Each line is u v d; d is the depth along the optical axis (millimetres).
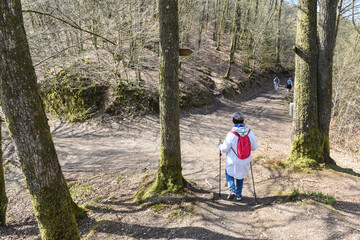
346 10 11227
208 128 11047
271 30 24844
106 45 13188
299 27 5109
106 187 5418
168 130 4273
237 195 4141
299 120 5246
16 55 2250
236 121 3973
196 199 4227
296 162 5262
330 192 3938
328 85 5164
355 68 11602
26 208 5207
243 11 24328
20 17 2293
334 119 11680
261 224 3316
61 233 2764
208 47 23812
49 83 12336
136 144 9172
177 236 3266
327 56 5051
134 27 11281
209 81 16938
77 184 5797
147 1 12336
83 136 10078
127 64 13359
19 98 2311
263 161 5809
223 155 7539
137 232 3451
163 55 3977
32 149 2459
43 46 9180
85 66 11578
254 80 22266
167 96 4117
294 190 4000
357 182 4285
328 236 2775
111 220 3828
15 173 7258
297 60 5172
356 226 2896
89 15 9844
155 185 4555
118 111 11742
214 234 3227
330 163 5383
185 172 6047
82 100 11664
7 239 4035
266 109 15352
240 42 27547
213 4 22797
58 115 12219
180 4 14484
